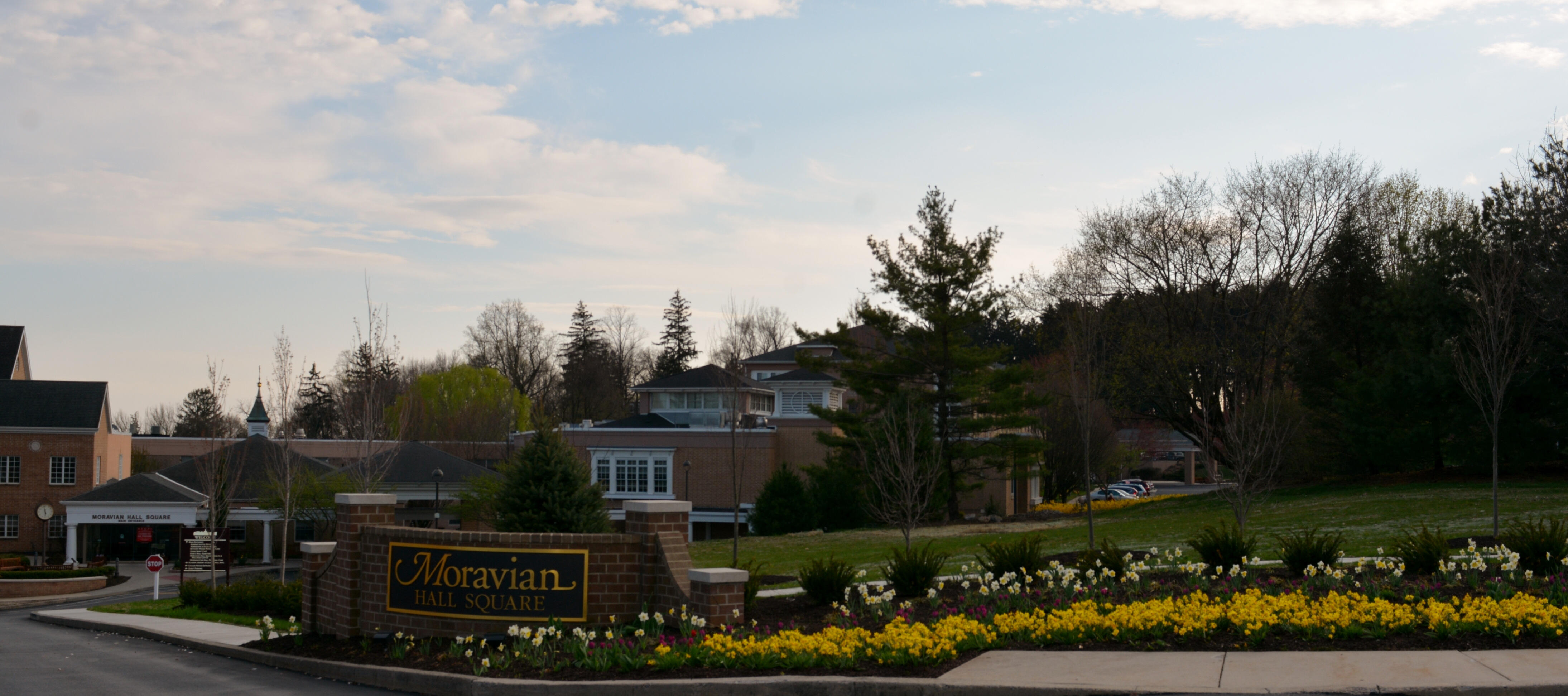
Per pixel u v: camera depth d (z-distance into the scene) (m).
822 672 10.10
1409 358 36.75
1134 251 43.09
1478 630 10.55
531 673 10.66
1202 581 14.16
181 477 54.69
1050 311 53.00
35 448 56.88
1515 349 29.31
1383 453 37.88
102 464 59.94
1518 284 30.94
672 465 52.75
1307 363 43.94
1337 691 8.61
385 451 44.69
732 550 30.25
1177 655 10.28
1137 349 42.34
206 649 15.52
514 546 12.30
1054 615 11.70
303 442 70.31
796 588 18.84
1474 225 35.94
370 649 12.73
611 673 10.46
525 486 19.16
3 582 39.06
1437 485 35.22
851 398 61.62
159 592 38.22
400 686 11.19
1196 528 28.47
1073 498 66.44
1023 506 57.16
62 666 13.84
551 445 19.41
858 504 41.09
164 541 54.03
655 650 10.95
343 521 13.86
